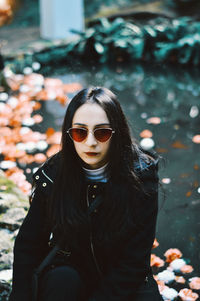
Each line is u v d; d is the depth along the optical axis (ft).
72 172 6.07
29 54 24.38
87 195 6.07
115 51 24.63
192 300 7.83
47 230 6.48
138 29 25.25
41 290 5.91
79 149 5.92
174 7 32.76
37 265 6.38
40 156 13.55
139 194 6.05
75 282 5.86
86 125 5.81
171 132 15.30
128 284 6.09
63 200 6.02
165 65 23.76
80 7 27.27
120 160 6.04
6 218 8.92
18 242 6.35
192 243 9.77
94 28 26.23
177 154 13.73
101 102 5.82
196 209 11.02
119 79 21.45
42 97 18.57
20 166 13.03
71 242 6.11
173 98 18.70
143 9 33.60
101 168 6.11
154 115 16.80
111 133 5.82
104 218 6.00
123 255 6.18
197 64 23.66
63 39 26.63
